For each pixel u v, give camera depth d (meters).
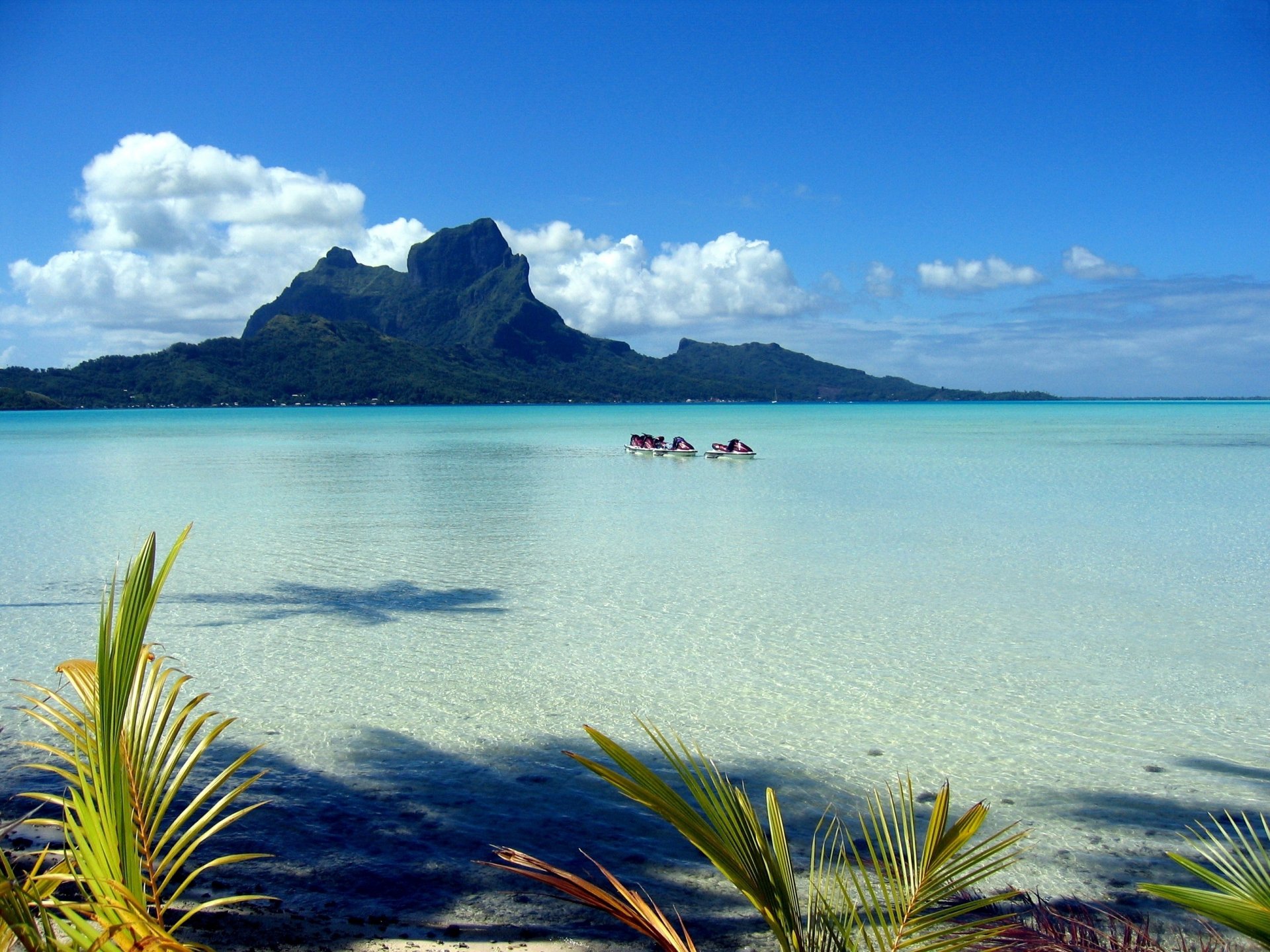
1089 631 9.94
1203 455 40.03
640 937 4.25
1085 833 5.30
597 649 9.31
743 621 10.45
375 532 17.67
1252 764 6.31
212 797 5.79
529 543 16.09
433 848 5.14
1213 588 12.12
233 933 4.20
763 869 2.36
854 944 2.70
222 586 12.48
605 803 5.73
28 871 4.62
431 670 8.56
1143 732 6.94
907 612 10.90
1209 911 2.24
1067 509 20.78
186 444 52.84
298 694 7.85
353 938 4.19
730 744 6.72
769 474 30.84
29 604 11.61
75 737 2.70
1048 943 3.21
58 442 55.56
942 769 6.25
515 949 4.12
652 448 41.53
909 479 28.44
